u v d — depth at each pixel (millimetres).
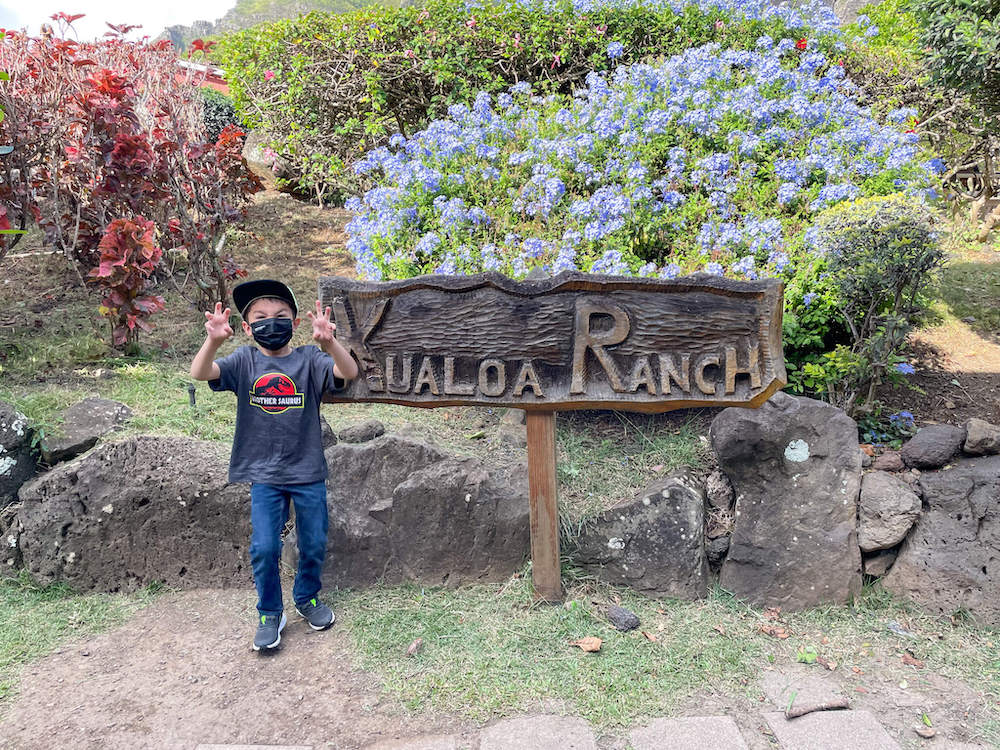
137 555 3498
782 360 2914
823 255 3857
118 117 5000
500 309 3070
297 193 8234
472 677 2830
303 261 6441
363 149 6895
